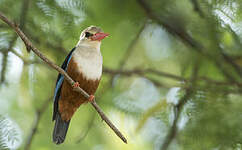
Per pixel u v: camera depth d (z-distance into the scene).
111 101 10.30
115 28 11.57
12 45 8.62
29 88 9.72
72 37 8.76
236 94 9.51
